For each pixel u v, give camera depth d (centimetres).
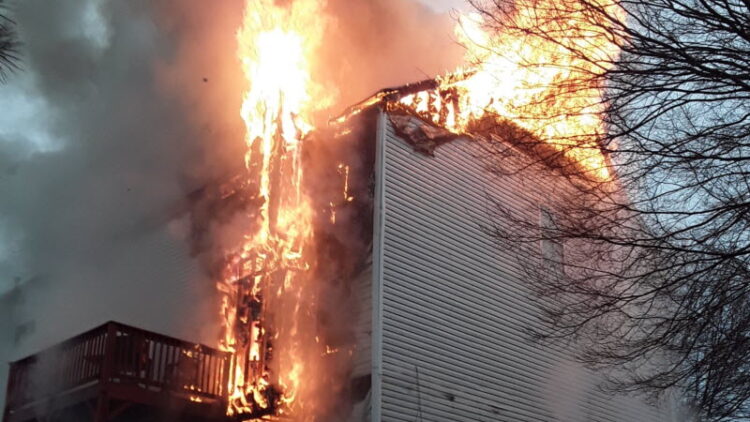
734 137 773
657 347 895
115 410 1132
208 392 1243
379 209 1248
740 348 774
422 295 1265
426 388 1216
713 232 791
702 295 792
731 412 810
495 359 1345
